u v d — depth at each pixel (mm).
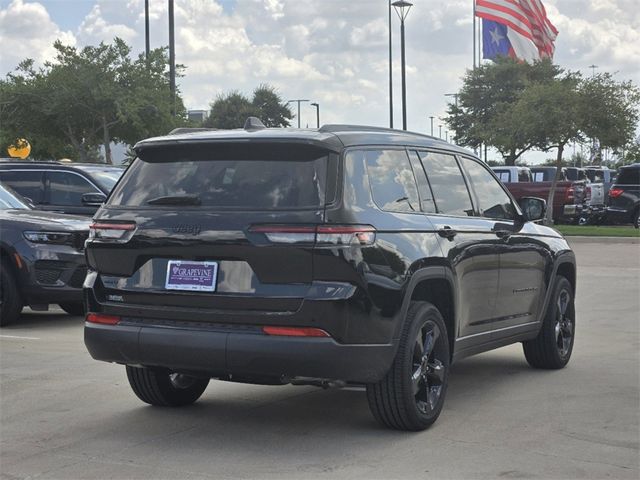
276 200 5500
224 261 5516
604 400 7020
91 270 6027
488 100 54031
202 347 5469
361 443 5793
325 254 5316
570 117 30609
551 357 8227
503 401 7000
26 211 11273
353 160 5738
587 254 20734
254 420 6410
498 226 7277
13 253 10508
